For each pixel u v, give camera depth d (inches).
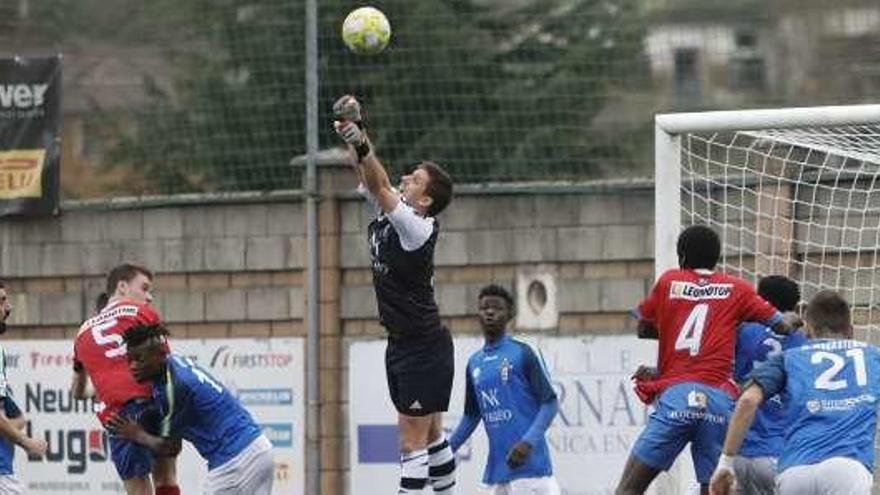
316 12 2111.2
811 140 1752.0
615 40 2150.6
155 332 1417.3
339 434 2079.2
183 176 2206.0
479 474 2016.5
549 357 2012.8
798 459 1341.0
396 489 2054.6
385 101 2166.6
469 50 2159.2
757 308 1488.7
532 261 2059.5
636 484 1505.9
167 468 1612.9
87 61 2246.6
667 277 1507.1
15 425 1647.4
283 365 2095.2
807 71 2128.4
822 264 1807.3
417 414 1368.1
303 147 2160.4
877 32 2113.7
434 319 1368.1
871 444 1350.9
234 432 1440.7
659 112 2134.6
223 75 2202.3
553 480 1696.6
